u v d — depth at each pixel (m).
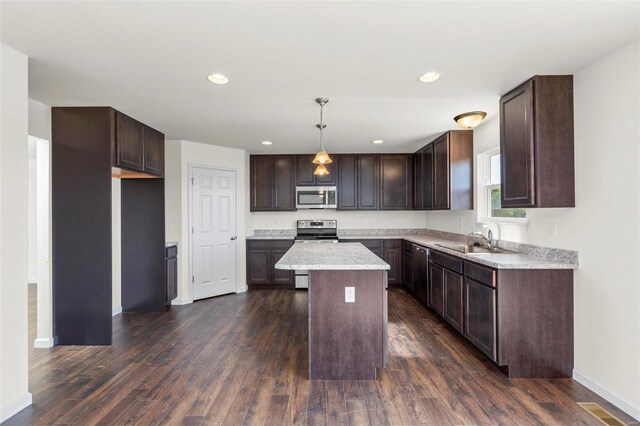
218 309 4.34
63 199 3.18
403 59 2.22
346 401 2.23
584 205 2.41
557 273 2.54
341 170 5.69
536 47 2.08
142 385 2.44
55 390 2.38
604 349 2.26
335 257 2.83
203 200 4.84
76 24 1.80
